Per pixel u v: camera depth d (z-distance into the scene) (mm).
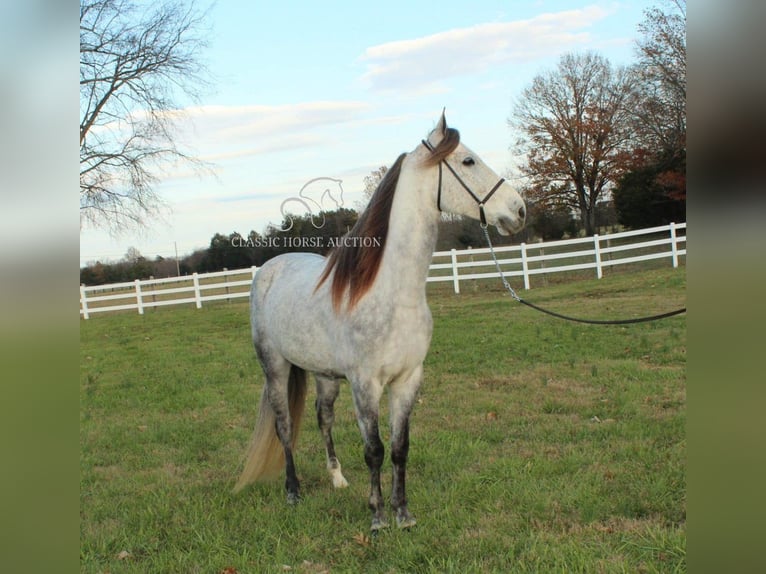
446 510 4078
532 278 18828
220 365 9773
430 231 3861
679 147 25750
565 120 29781
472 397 6898
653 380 6918
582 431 5449
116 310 18938
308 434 6188
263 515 4312
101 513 4473
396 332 3816
